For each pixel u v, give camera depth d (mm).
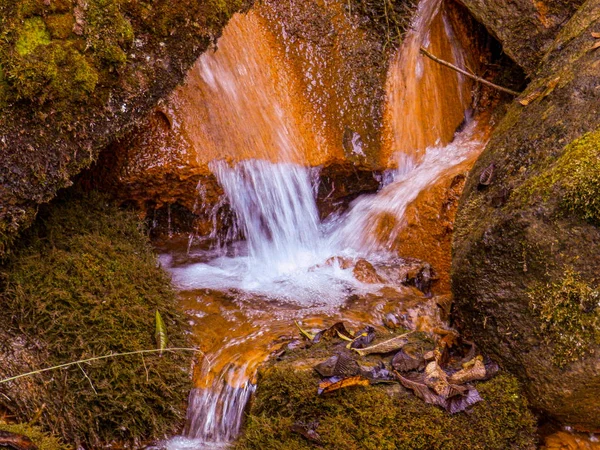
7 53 2633
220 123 4023
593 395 2760
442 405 2801
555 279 2748
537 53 4281
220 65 4043
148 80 2975
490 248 2934
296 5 4355
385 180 4594
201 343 3346
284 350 3127
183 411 3137
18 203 2875
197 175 3936
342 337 3184
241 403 3031
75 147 2910
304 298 3764
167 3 2898
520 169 3076
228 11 3104
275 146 4176
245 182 4109
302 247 4406
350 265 4117
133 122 3070
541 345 2832
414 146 4641
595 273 2668
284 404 2801
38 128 2768
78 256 3291
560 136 2990
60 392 3008
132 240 3650
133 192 3916
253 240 4270
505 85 4824
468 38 4918
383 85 4543
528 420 2896
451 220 4125
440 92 4797
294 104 4289
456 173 4297
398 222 4344
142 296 3338
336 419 2729
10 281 3152
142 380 3051
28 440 2658
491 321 3014
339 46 4449
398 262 4211
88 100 2828
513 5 4328
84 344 3049
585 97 3031
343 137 4383
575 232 2688
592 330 2680
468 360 3053
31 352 3049
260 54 4223
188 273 3996
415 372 2930
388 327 3492
